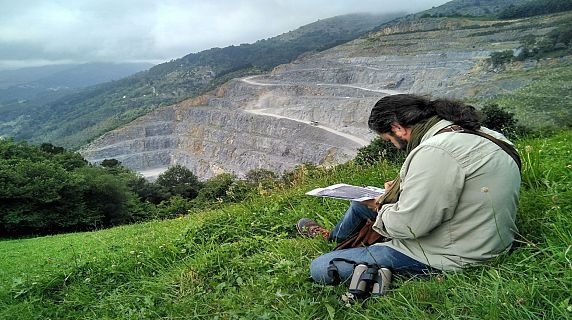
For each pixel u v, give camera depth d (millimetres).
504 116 18844
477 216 2678
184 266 4488
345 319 2775
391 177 6199
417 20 189750
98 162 142125
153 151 149625
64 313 4348
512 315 2156
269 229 5395
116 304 4152
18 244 13305
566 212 3234
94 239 10414
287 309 2984
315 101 134625
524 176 4320
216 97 166875
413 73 136000
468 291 2477
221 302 3457
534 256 2746
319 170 8289
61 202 37156
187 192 61562
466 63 125188
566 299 2133
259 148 120562
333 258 3189
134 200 48125
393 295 2738
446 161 2639
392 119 2996
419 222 2691
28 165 37062
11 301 4750
